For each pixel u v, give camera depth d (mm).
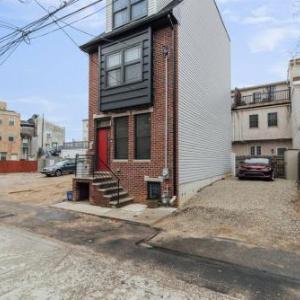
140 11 11461
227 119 18250
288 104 23266
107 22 12375
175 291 3898
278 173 18375
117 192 10688
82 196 11438
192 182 11391
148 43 10531
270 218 7773
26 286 3982
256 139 24625
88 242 6250
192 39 11875
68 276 4352
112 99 11484
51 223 8016
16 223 8039
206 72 13766
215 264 4992
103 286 4016
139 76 10812
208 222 7742
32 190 15109
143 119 10969
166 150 10117
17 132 54594
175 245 6051
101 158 12211
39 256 5281
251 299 3717
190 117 11430
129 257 5312
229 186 12945
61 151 38688
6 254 5387
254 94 26125
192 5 11953
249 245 5984
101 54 11938
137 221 7996
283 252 5559
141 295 3756
